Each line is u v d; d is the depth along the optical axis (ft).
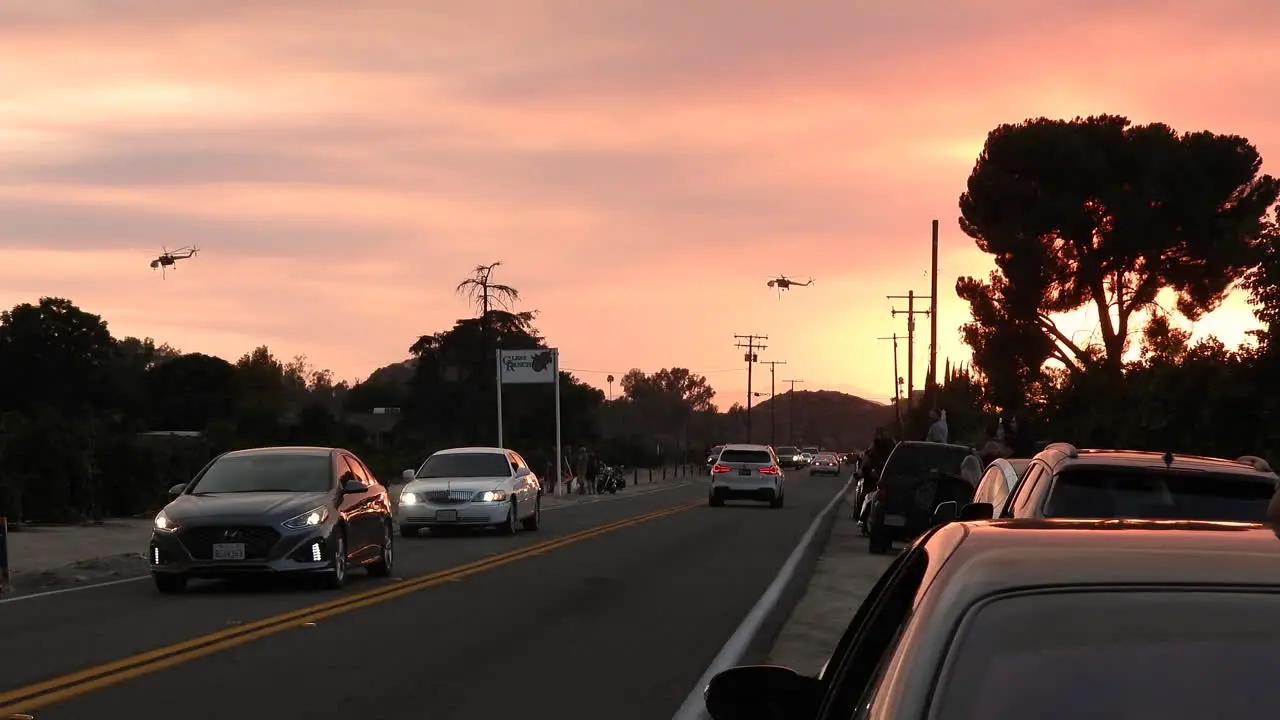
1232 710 8.92
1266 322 60.03
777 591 57.52
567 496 177.78
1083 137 146.00
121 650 39.68
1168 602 9.64
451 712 31.32
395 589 56.80
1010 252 147.13
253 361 349.82
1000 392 151.84
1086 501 28.53
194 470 114.42
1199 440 63.87
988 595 10.09
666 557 74.38
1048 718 9.16
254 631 43.73
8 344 248.93
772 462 141.38
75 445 97.91
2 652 39.29
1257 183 142.72
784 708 14.46
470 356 210.38
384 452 186.29
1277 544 10.71
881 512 79.46
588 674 36.50
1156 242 140.77
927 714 9.52
